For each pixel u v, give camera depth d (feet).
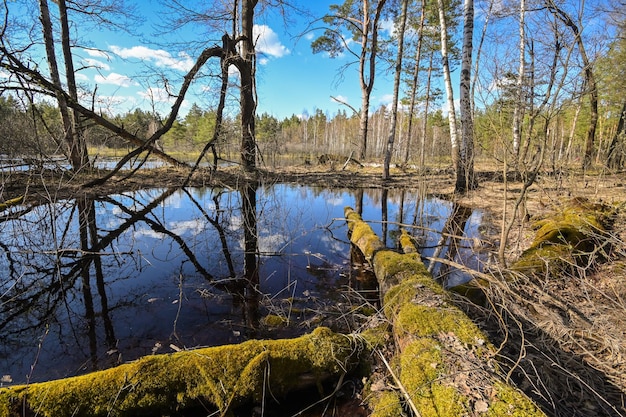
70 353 8.29
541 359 6.96
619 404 6.03
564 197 19.81
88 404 5.58
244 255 15.80
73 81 31.07
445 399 5.05
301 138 178.81
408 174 44.73
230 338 9.01
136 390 5.84
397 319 7.54
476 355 5.90
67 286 12.21
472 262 14.29
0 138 22.67
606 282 10.47
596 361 7.07
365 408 6.44
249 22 34.68
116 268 13.96
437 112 94.68
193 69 22.77
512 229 18.25
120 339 8.92
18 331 9.32
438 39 50.03
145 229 19.77
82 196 25.23
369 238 14.90
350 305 10.85
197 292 11.85
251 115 34.58
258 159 37.11
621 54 22.98
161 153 29.89
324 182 37.96
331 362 6.87
